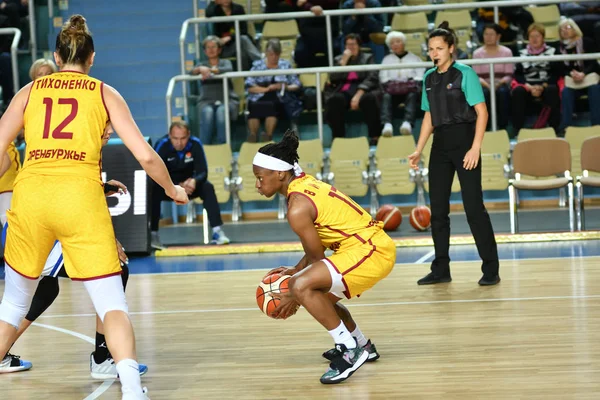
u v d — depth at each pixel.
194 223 14.65
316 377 4.92
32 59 15.42
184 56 14.59
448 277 8.13
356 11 14.70
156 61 15.95
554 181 11.01
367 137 14.77
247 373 5.09
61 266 4.96
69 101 4.18
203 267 10.01
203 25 15.33
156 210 11.38
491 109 13.70
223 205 14.89
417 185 14.12
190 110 14.54
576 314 6.32
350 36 14.33
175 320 6.88
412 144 13.70
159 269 9.99
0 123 4.26
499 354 5.23
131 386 3.95
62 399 4.70
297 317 6.78
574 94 14.09
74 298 8.20
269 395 4.58
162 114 15.62
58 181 4.06
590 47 14.34
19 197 4.12
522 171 11.29
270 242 11.55
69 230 4.06
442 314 6.61
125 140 4.21
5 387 5.00
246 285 8.55
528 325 6.03
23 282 4.36
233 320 6.77
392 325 6.29
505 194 14.48
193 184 11.27
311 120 14.78
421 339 5.77
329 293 5.03
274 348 5.72
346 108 14.22
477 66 14.05
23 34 15.42
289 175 4.96
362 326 6.31
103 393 4.78
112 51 16.23
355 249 4.92
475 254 9.98
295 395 4.55
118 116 4.22
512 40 15.23
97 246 4.08
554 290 7.38
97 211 4.10
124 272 5.00
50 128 4.13
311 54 15.05
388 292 7.73
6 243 4.31
